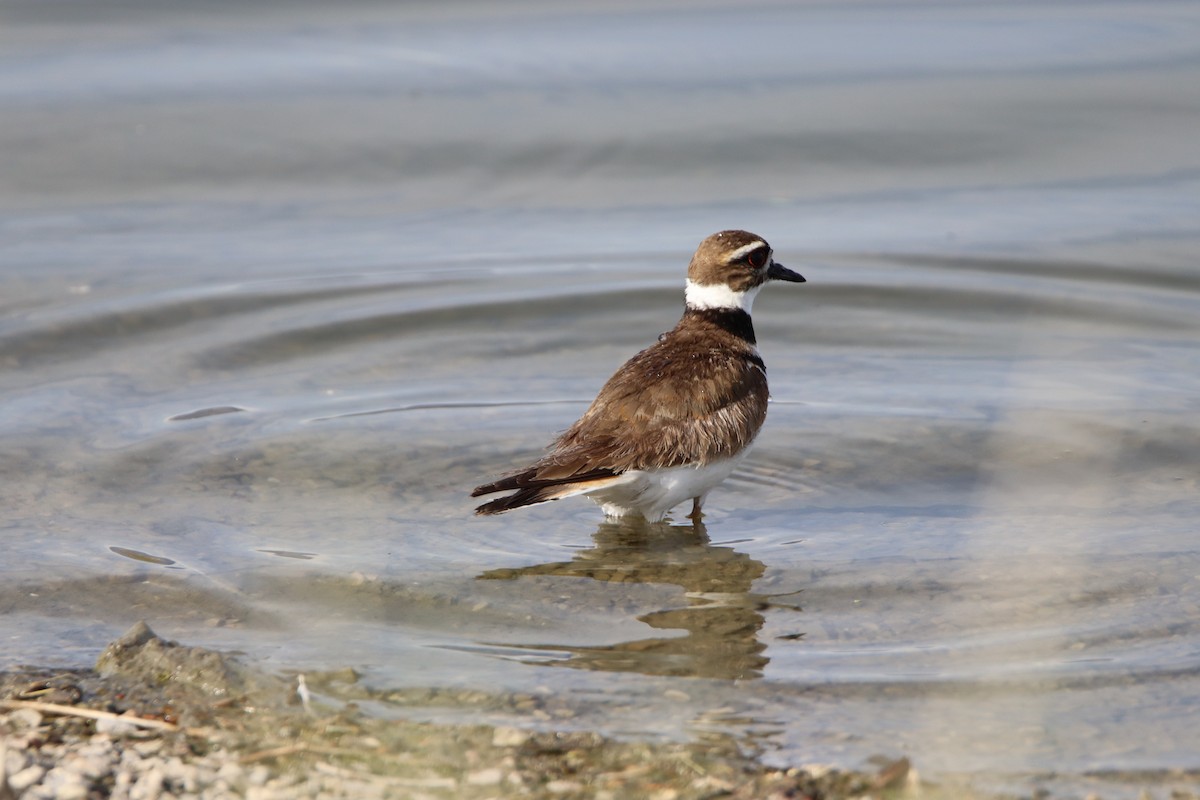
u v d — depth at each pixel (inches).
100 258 715.4
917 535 457.7
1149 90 903.7
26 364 602.2
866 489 496.4
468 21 1059.3
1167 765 319.0
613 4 1104.8
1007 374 596.7
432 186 809.5
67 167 807.7
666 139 851.4
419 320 660.7
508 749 331.3
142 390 581.3
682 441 456.1
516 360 622.8
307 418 555.2
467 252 732.0
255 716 346.9
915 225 754.8
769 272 515.8
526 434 541.0
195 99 894.4
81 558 437.7
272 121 866.8
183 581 424.8
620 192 804.0
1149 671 362.9
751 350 502.9
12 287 675.4
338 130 858.1
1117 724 337.4
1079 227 743.1
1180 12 1071.0
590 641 390.6
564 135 855.1
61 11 1050.7
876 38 1021.8
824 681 363.9
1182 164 813.2
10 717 344.5
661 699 355.9
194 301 665.6
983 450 522.0
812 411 560.7
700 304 508.4
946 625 394.0
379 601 414.6
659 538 462.9
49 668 370.6
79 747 331.3
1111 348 625.0
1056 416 548.4
